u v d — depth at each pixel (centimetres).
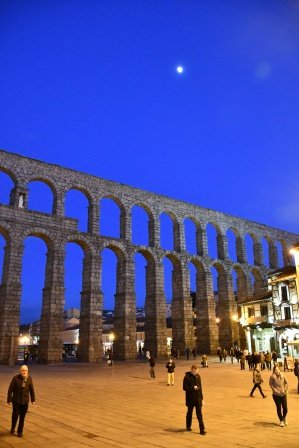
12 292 5019
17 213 5381
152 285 6644
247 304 6197
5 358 4766
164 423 1527
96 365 4909
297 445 1172
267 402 2053
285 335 5472
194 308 10575
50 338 5175
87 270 5934
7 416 1641
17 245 5253
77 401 2117
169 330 9488
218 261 7769
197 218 7788
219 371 4019
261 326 5816
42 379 3319
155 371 4156
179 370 4219
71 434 1338
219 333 7625
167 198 7412
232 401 2092
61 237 5712
